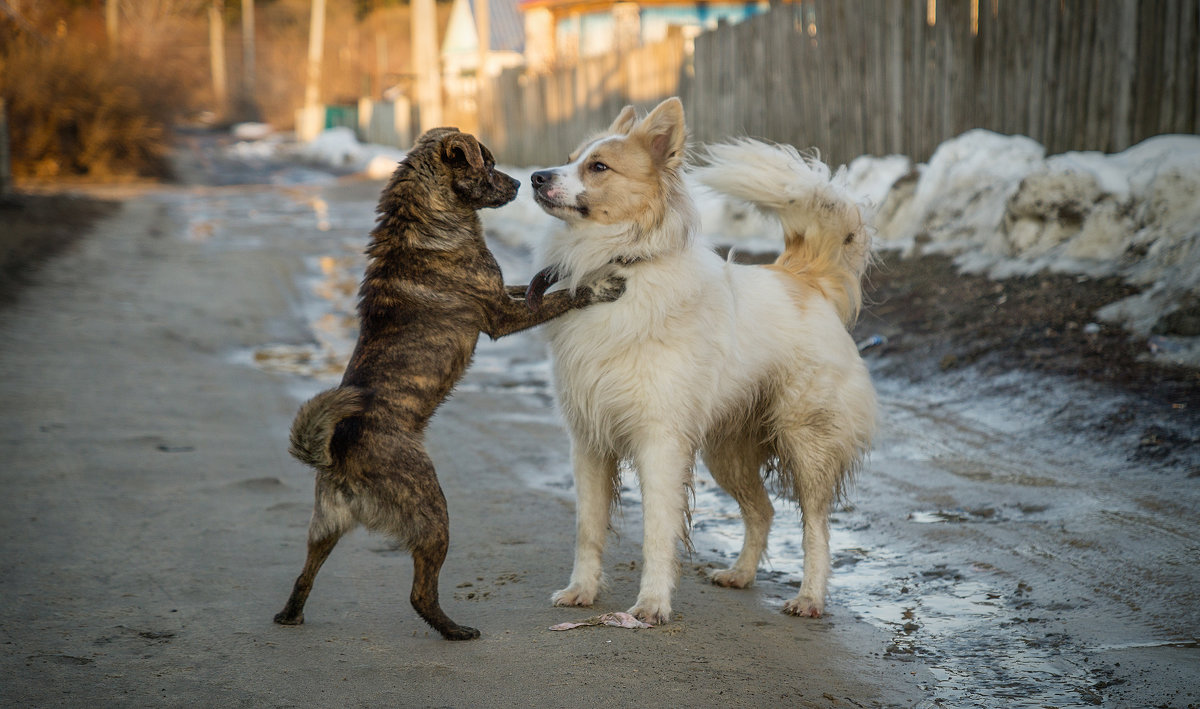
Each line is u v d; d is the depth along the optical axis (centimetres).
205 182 3161
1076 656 361
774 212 532
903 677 347
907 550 489
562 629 387
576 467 441
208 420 740
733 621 407
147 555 465
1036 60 967
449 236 424
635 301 421
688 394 424
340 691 321
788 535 541
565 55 2697
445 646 366
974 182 985
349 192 2714
